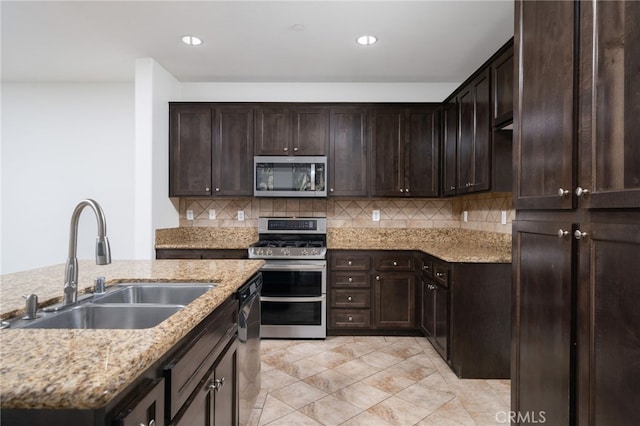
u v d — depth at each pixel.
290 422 1.93
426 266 3.04
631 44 0.91
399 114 3.46
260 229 3.59
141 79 3.10
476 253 2.72
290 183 3.42
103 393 0.62
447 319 2.54
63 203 3.77
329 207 3.77
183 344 1.05
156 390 0.86
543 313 1.29
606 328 1.00
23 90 3.74
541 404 1.30
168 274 1.70
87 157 3.76
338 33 2.63
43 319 1.11
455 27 2.53
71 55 3.05
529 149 1.38
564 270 1.16
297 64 3.21
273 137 3.45
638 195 0.88
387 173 3.46
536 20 1.34
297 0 2.21
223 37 2.71
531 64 1.37
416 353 2.88
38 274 1.71
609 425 0.99
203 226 3.76
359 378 2.43
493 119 2.40
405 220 3.78
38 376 0.65
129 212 3.77
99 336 0.86
